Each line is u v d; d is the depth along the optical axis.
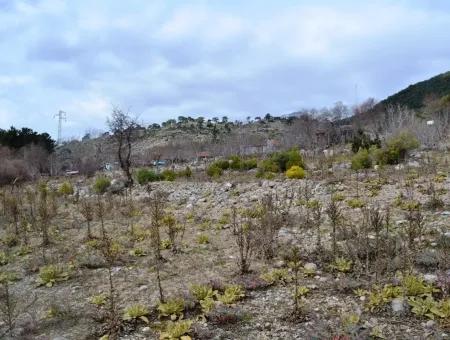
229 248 8.54
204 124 102.19
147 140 81.38
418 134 30.45
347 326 4.90
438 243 7.18
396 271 6.29
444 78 75.06
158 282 6.45
